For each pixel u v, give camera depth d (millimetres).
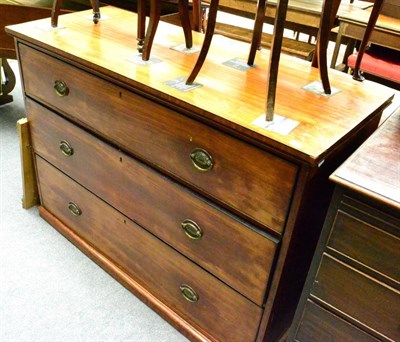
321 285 866
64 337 1204
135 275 1341
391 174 746
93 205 1352
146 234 1200
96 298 1332
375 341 838
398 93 1062
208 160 916
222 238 979
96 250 1446
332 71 1139
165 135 984
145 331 1245
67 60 1138
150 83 960
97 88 1101
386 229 728
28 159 1553
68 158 1343
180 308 1231
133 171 1126
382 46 2424
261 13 1037
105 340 1208
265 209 864
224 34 2811
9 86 2412
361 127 901
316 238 1019
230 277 1013
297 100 948
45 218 1612
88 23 1367
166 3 1898
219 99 915
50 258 1459
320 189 876
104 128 1148
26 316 1251
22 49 1284
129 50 1166
